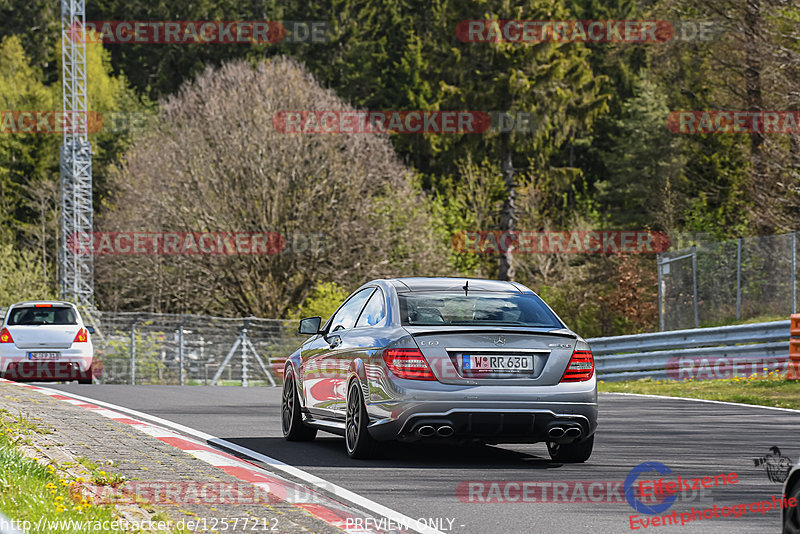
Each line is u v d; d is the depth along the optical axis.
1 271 142.00
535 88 141.50
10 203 193.00
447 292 31.16
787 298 83.69
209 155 133.00
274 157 131.62
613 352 71.50
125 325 93.56
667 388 60.28
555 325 30.25
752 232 130.12
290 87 137.88
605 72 199.38
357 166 135.50
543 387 28.73
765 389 55.94
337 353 31.94
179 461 28.22
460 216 162.00
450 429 28.28
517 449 33.22
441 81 145.38
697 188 160.50
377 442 30.00
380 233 136.50
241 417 42.81
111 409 45.12
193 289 134.75
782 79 112.06
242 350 94.44
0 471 24.17
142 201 136.62
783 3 111.06
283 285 132.88
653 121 173.25
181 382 89.88
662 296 88.69
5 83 195.62
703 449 33.22
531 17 143.50
